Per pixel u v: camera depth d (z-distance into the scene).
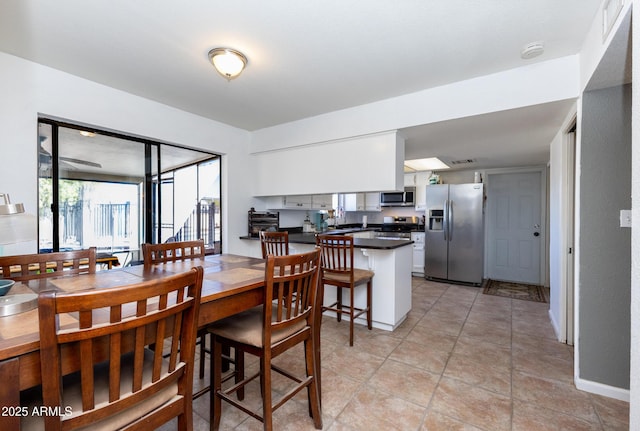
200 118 3.43
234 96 2.88
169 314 0.96
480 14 1.69
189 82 2.57
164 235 3.71
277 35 1.90
